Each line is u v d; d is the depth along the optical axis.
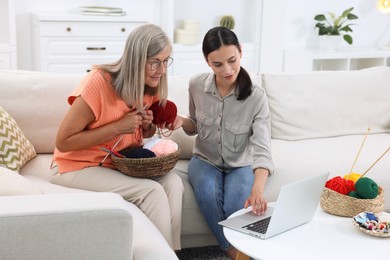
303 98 3.12
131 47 2.20
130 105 2.33
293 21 5.48
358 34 5.75
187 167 2.66
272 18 5.31
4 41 4.64
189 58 5.16
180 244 2.35
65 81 2.68
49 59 4.71
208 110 2.53
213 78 2.50
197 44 5.19
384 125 3.26
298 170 2.67
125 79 2.23
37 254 1.49
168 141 2.32
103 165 2.34
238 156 2.54
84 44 4.77
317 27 5.48
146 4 5.22
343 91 3.20
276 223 1.87
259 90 2.49
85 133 2.22
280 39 5.28
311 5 5.50
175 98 2.88
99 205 1.53
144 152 2.23
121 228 1.53
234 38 2.32
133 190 2.20
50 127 2.63
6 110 2.57
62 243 1.50
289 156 2.79
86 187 2.27
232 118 2.50
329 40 5.31
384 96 3.27
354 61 5.69
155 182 2.22
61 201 1.54
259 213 2.09
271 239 1.87
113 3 5.10
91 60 4.82
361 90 3.23
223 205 2.42
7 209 1.48
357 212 2.04
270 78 3.10
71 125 2.20
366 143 3.04
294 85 3.12
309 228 1.97
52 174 2.37
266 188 2.60
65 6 4.96
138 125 2.29
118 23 4.83
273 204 2.20
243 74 2.46
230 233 1.92
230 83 2.42
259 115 2.47
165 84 2.35
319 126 3.12
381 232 1.89
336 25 5.30
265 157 2.33
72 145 2.21
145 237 1.83
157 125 2.42
